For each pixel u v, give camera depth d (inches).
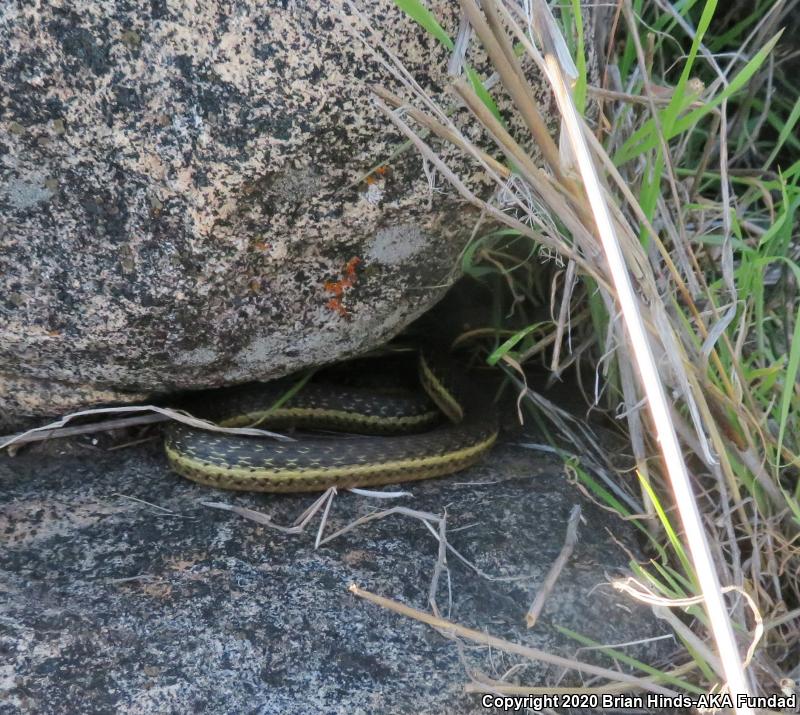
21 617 32.2
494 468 36.3
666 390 33.6
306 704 31.7
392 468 35.4
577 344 37.8
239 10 30.9
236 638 32.3
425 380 38.1
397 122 30.7
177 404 36.0
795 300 36.1
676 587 32.3
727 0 40.9
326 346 34.2
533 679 32.5
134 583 33.0
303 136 31.5
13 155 31.6
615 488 35.3
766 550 33.9
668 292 33.3
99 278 32.5
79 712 31.2
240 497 35.1
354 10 30.6
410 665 32.3
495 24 29.7
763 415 33.5
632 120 34.8
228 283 32.7
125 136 31.4
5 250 32.3
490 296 38.3
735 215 34.8
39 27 30.9
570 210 31.1
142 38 31.0
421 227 33.1
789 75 41.1
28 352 33.4
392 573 33.6
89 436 36.0
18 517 34.1
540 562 34.1
